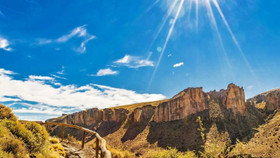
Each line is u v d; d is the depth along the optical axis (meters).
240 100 120.19
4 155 5.51
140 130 123.56
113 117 152.88
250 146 72.00
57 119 167.50
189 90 123.81
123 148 107.31
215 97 126.31
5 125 7.27
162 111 125.38
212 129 96.06
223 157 4.70
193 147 83.38
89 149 13.23
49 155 8.34
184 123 109.69
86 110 164.12
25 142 7.52
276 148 60.44
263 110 126.56
